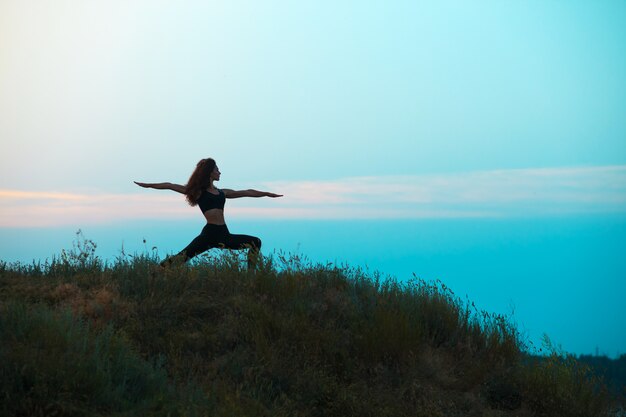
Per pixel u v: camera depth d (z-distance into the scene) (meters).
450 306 10.23
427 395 8.34
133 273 10.03
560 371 9.03
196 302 9.34
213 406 6.82
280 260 10.54
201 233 11.21
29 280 9.80
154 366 7.70
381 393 8.19
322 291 10.38
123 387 6.61
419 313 9.84
